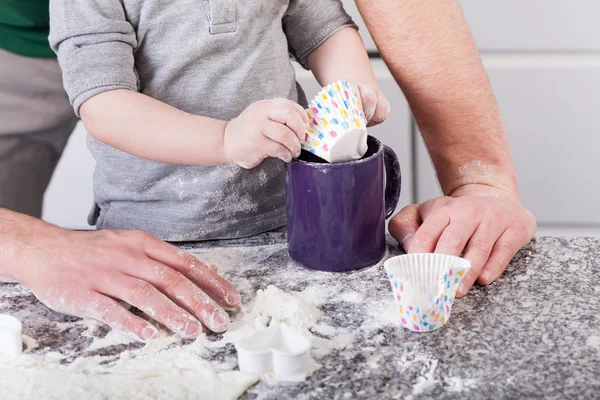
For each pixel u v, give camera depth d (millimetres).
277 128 858
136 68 1032
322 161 923
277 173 1088
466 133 1109
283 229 1090
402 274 819
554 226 1862
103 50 959
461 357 734
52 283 841
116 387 704
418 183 1830
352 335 778
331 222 895
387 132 1790
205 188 1054
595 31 1711
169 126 938
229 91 1039
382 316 812
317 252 911
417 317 771
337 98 867
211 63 1030
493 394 678
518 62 1751
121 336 791
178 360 746
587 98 1749
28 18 1315
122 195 1089
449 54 1096
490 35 1737
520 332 772
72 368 740
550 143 1792
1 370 735
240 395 691
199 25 1010
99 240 883
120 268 842
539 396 674
